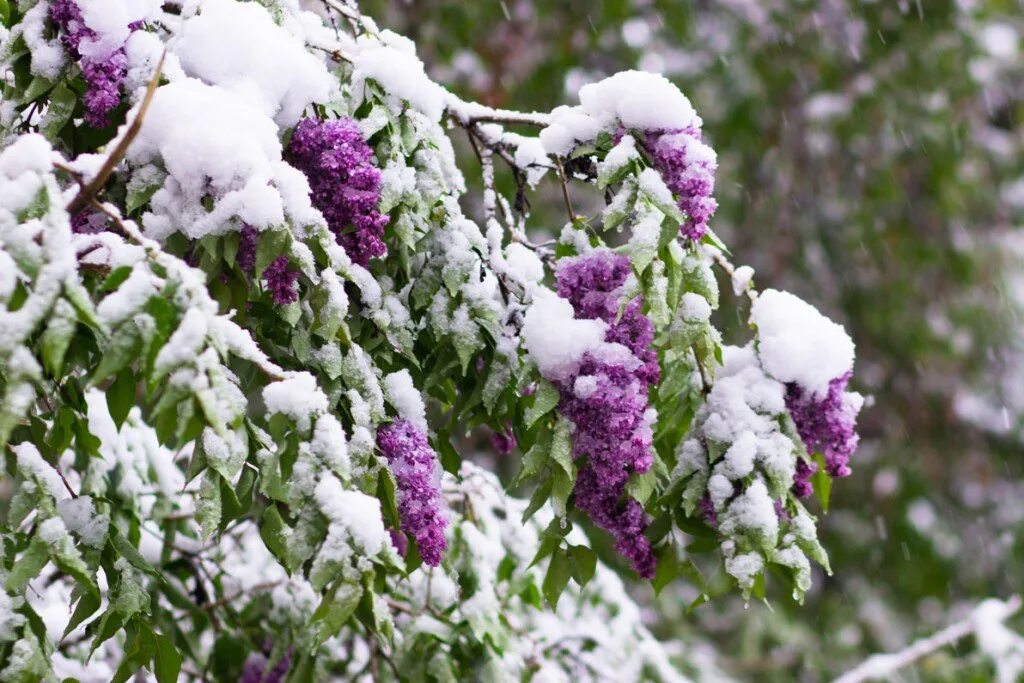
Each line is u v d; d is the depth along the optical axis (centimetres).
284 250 234
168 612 365
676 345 277
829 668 724
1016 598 556
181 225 239
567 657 414
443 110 312
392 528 255
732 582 279
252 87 263
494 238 299
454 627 349
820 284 798
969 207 816
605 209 267
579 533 415
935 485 835
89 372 255
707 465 283
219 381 210
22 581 235
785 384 290
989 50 810
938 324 806
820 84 777
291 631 365
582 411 260
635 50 741
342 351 268
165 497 363
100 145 273
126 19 259
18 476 261
